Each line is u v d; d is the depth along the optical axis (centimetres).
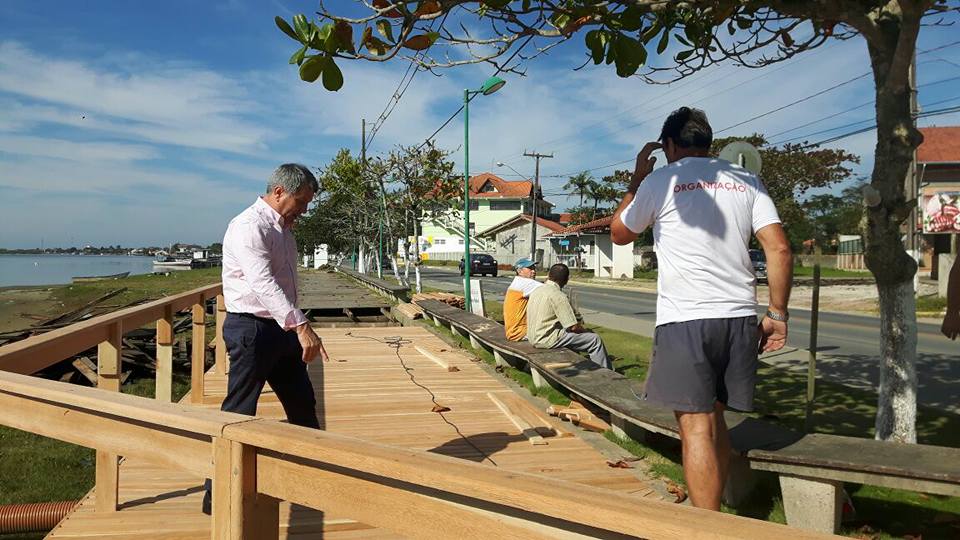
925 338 1347
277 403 623
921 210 2647
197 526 332
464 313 1233
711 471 281
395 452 165
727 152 405
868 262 452
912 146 433
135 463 439
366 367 850
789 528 117
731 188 289
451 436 522
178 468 211
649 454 469
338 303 1803
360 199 2942
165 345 520
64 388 240
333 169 3231
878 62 446
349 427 549
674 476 424
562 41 442
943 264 2047
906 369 448
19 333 1248
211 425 192
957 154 3344
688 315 281
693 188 290
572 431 534
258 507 194
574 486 141
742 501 370
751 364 285
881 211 439
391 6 348
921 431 574
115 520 339
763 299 2273
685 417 288
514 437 519
